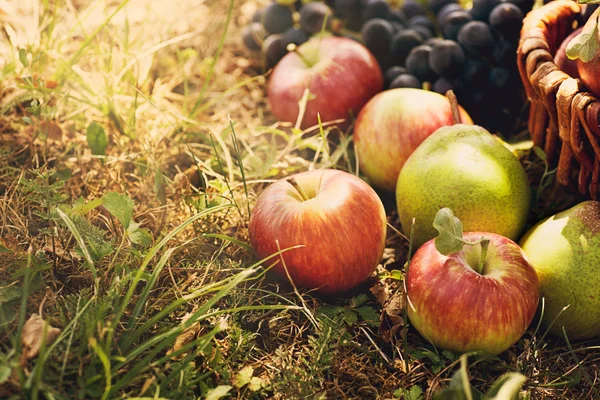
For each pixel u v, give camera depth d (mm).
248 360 678
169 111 803
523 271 666
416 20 851
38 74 810
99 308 646
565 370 685
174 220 747
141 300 654
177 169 795
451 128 729
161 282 706
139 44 873
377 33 834
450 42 801
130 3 945
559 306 687
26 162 760
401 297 711
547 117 746
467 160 712
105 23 804
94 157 772
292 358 682
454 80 806
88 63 863
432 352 682
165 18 939
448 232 661
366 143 777
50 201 688
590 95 681
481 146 719
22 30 875
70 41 889
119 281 662
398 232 738
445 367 676
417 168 722
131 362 651
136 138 795
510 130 827
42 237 714
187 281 701
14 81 811
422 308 669
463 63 800
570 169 721
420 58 814
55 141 785
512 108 820
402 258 750
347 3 853
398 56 834
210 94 888
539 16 744
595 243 682
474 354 661
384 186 789
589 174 730
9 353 622
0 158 763
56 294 671
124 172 788
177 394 640
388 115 767
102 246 679
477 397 661
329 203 689
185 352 664
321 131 771
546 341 701
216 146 818
